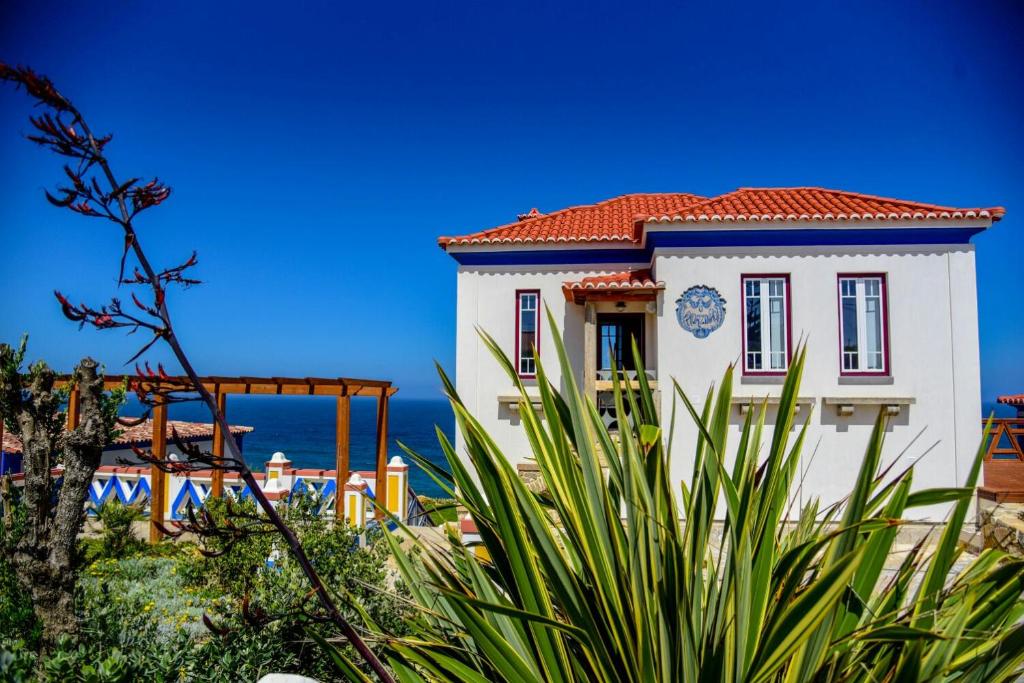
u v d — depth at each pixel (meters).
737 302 11.64
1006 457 15.47
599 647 2.50
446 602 3.33
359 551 6.57
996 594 2.58
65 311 2.00
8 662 3.24
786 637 2.08
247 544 7.78
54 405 4.70
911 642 2.20
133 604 5.73
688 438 11.52
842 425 11.38
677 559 2.33
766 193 13.55
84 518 4.71
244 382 11.45
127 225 2.08
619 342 13.16
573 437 3.29
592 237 12.86
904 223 11.29
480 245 12.99
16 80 1.96
